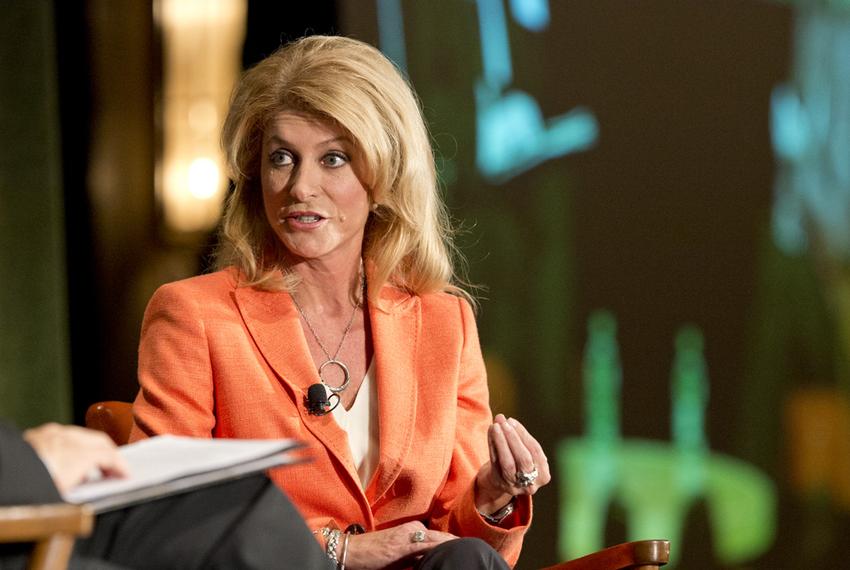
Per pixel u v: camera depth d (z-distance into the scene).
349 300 7.71
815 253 17.02
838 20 17.02
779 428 17.05
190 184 17.58
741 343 17.03
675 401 17.05
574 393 16.98
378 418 7.47
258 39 17.12
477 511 7.20
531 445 7.09
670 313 17.03
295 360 7.28
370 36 16.69
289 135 7.29
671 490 17.03
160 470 4.79
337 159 7.36
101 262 17.77
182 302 7.29
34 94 17.12
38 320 17.17
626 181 16.97
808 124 17.02
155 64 17.64
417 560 6.80
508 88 16.89
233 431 7.12
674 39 16.95
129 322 17.80
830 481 17.02
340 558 6.83
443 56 16.75
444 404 7.54
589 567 6.84
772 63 16.97
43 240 17.17
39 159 17.14
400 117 7.59
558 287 16.97
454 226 16.73
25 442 4.60
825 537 16.97
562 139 16.98
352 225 7.42
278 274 7.57
